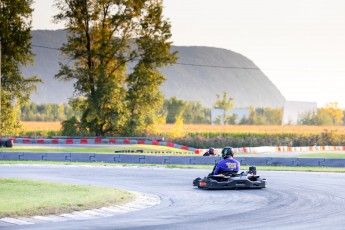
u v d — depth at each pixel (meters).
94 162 86.00
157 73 156.38
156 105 156.25
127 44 155.00
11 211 31.44
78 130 153.88
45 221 29.55
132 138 146.38
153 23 155.00
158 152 119.06
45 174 62.69
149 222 29.47
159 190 46.62
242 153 135.12
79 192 40.94
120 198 38.62
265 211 33.72
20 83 150.50
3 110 149.50
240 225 28.50
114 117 147.50
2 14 149.62
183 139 151.00
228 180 46.91
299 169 71.38
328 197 40.66
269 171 68.50
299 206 35.88
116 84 146.88
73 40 152.25
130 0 152.12
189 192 45.06
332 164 78.69
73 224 28.66
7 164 80.12
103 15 153.88
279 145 162.00
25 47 151.12
